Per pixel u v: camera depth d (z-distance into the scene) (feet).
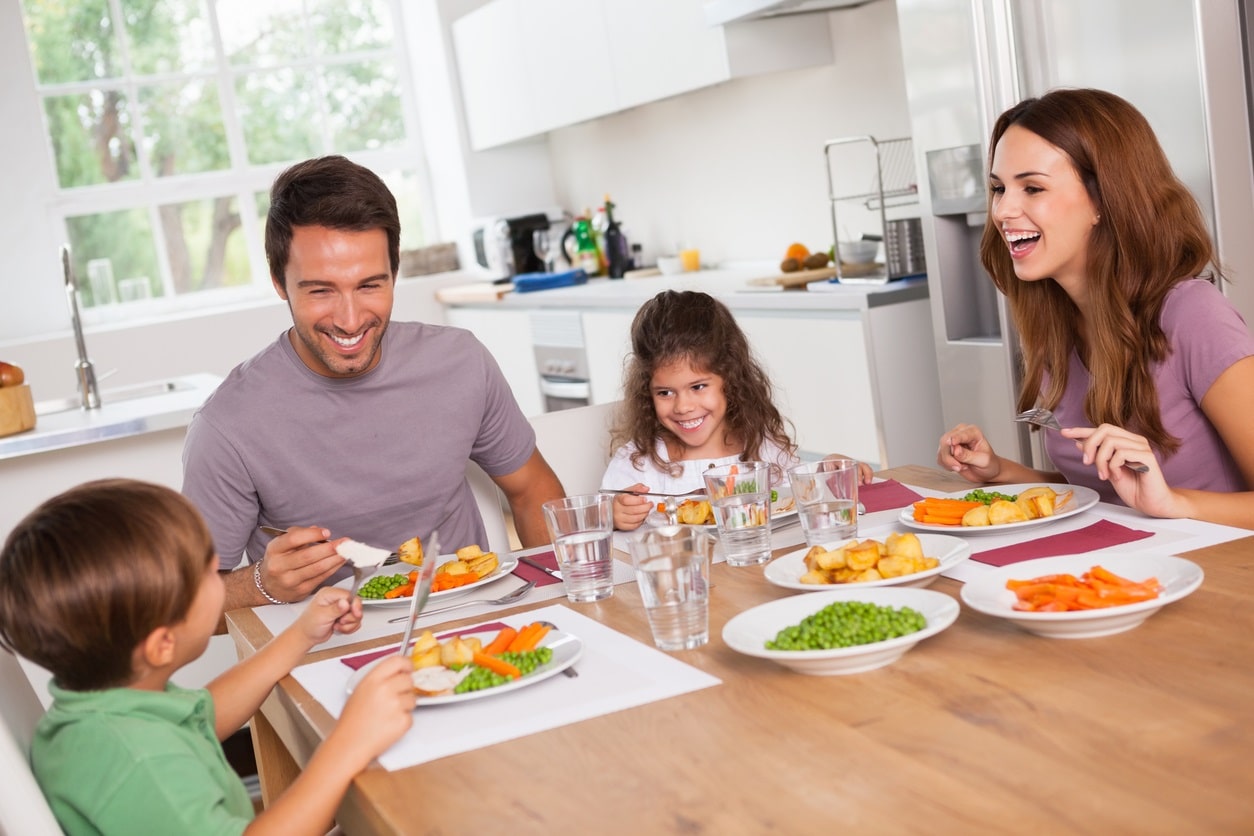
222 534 6.35
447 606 5.18
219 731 4.37
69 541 3.66
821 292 11.39
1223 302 5.56
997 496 5.41
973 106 9.55
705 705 3.60
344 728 3.55
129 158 18.95
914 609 3.98
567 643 4.33
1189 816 2.57
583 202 19.57
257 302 19.22
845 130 13.66
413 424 6.59
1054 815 2.66
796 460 7.54
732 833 2.80
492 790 3.23
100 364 17.74
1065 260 5.75
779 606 4.15
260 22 19.66
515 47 17.24
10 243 18.20
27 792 3.57
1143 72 8.43
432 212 21.13
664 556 4.09
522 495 7.25
